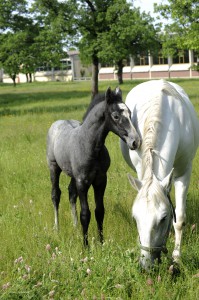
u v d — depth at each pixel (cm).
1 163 1286
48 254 616
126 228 748
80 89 6116
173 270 574
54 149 804
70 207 899
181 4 2728
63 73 11738
